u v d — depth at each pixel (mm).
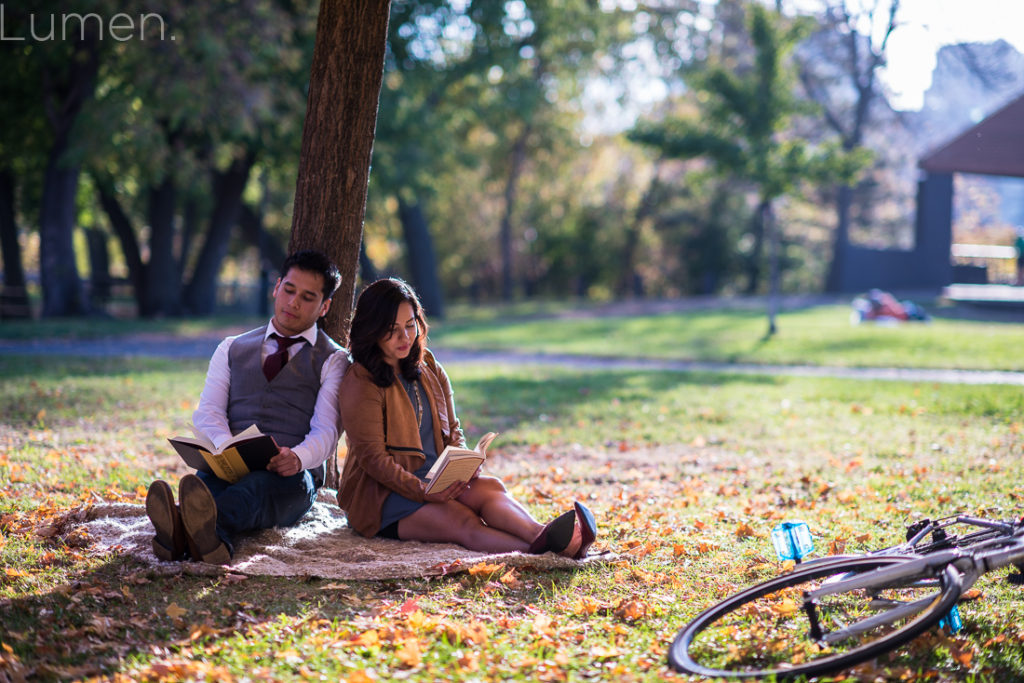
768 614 3789
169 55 17938
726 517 5512
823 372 14484
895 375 13789
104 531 4680
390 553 4410
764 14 20062
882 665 3279
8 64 19281
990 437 8297
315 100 5266
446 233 44219
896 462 7277
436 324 24844
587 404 10648
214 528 4070
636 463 7371
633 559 4578
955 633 3580
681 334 21141
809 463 7336
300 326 4703
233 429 4699
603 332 21969
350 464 4664
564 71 33719
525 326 23844
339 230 5328
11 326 19234
